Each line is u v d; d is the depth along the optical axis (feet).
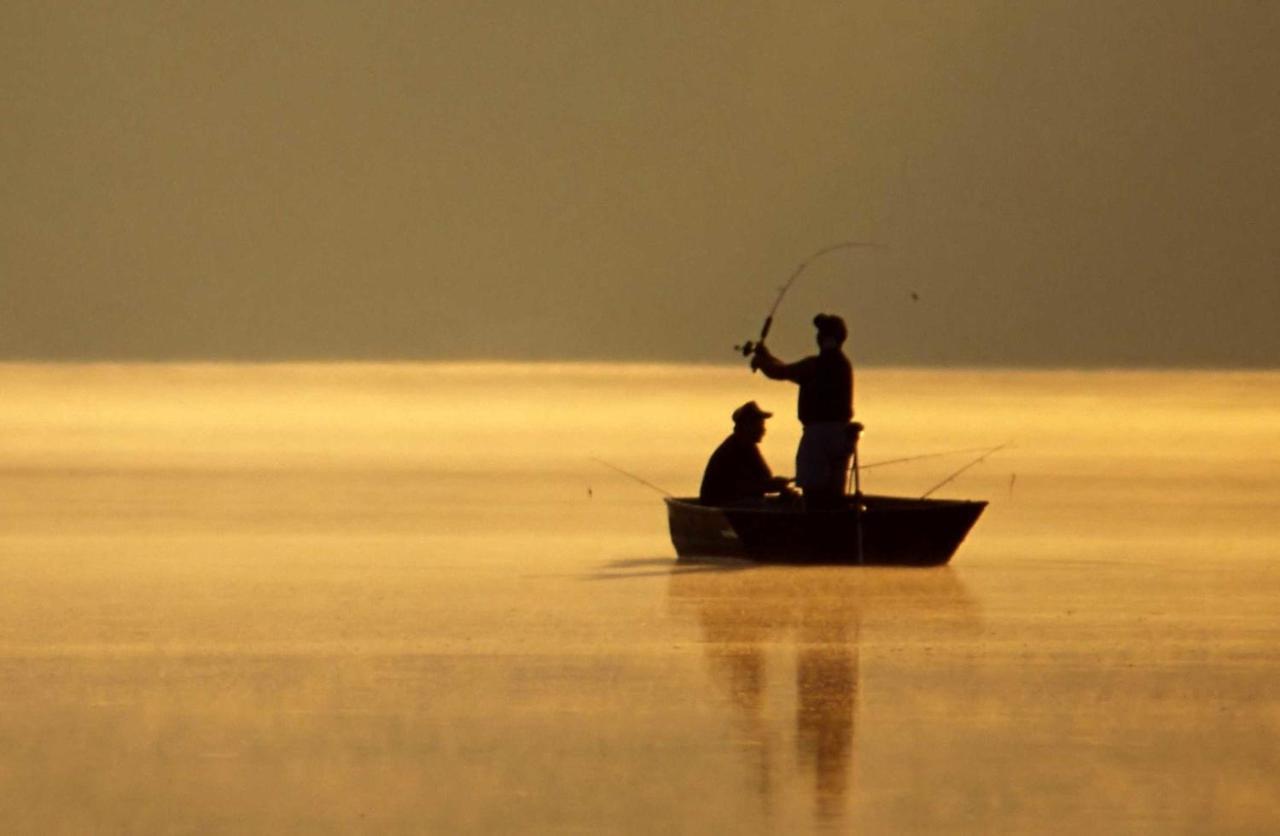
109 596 266.57
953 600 258.98
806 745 181.98
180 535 340.59
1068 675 211.00
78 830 157.99
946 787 168.96
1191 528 350.43
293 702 199.21
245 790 168.25
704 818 160.86
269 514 377.91
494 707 196.65
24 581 281.95
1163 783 169.78
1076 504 399.03
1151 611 251.39
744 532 288.30
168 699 200.44
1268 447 602.85
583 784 169.99
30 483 452.76
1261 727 188.14
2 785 169.68
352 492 427.74
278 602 261.03
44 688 205.77
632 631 236.43
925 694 201.98
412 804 164.25
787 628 237.86
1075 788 168.55
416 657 221.25
